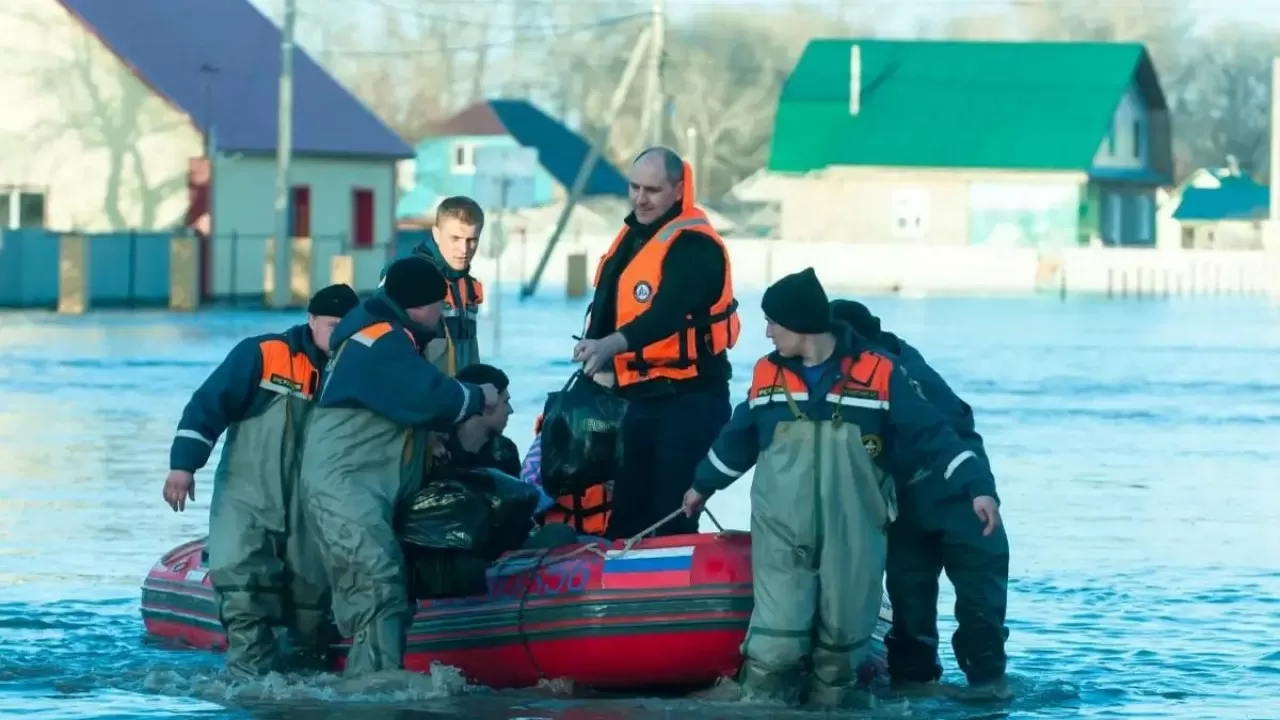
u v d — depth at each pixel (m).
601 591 35.56
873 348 34.00
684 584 35.19
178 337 134.50
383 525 35.09
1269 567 49.84
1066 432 84.12
